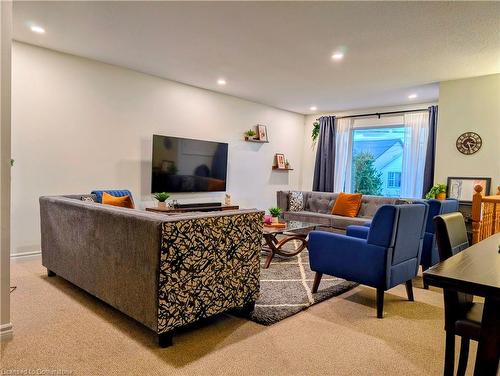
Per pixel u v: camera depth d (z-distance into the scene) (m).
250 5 2.79
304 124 7.75
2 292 2.07
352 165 7.05
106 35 3.51
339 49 3.68
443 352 2.10
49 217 3.12
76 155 4.23
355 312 2.69
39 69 3.89
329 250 2.90
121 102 4.61
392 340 2.24
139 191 4.87
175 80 5.14
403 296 3.10
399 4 2.69
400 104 6.27
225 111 5.99
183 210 4.96
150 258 2.00
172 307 2.03
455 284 1.07
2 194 2.05
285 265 3.93
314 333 2.30
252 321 2.44
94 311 2.52
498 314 1.13
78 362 1.86
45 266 3.28
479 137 4.44
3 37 2.02
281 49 3.74
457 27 3.05
